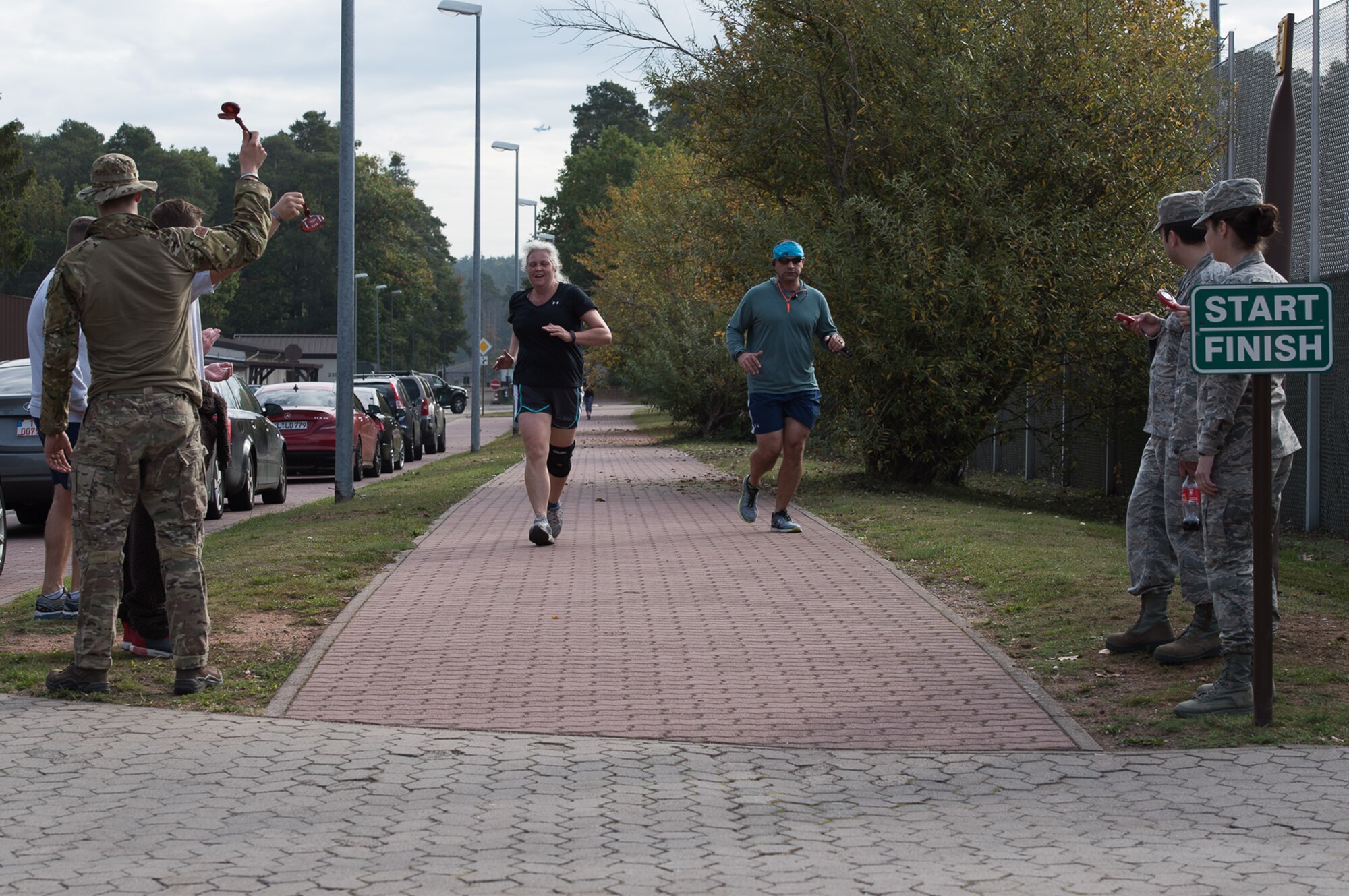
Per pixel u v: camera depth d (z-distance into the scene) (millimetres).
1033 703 6195
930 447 17000
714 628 7867
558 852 4254
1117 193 16094
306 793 4855
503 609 8422
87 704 6070
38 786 4902
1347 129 13680
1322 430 14102
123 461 6152
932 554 10547
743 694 6383
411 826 4500
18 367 14641
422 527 12742
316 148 136375
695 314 34094
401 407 32094
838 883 3982
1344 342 13656
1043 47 15984
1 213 56000
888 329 15492
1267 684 5609
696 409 34719
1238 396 5762
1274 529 6961
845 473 18625
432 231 150250
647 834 4438
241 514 17281
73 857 4184
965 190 15805
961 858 4215
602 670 6840
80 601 6242
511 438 42188
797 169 17500
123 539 6270
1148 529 6910
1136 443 18141
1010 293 15305
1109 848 4301
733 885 3969
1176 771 5125
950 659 7047
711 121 17703
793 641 7508
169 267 6188
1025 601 8477
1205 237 6277
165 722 5797
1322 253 14188
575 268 87875
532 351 11336
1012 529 12062
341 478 16469
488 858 4195
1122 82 16016
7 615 8391
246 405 18312
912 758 5367
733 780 5074
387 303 126938
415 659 7070
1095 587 8617
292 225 123875
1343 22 13727
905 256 15422
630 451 29234
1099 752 5430
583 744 5543
